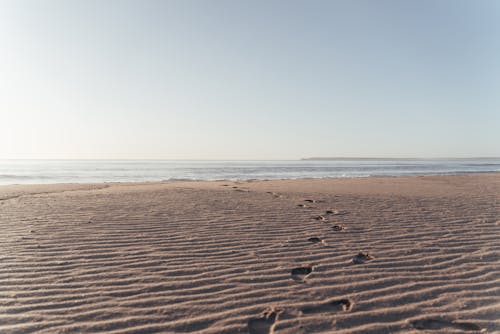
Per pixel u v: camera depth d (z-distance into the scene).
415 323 2.87
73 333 2.64
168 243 4.85
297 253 4.49
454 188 12.97
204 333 2.69
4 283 3.48
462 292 3.41
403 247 4.77
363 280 3.67
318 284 3.57
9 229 5.48
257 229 5.65
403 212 7.17
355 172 39.31
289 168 54.84
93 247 4.63
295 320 2.88
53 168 56.41
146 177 29.11
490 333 2.73
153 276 3.71
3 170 45.75
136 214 6.71
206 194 10.05
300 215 6.78
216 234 5.32
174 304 3.11
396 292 3.40
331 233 5.45
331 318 2.92
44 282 3.52
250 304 3.14
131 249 4.57
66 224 5.84
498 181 17.48
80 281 3.55
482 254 4.50
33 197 9.23
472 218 6.61
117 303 3.11
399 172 38.84
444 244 4.92
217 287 3.47
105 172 39.84
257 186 13.75
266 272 3.86
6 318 2.82
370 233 5.47
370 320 2.90
